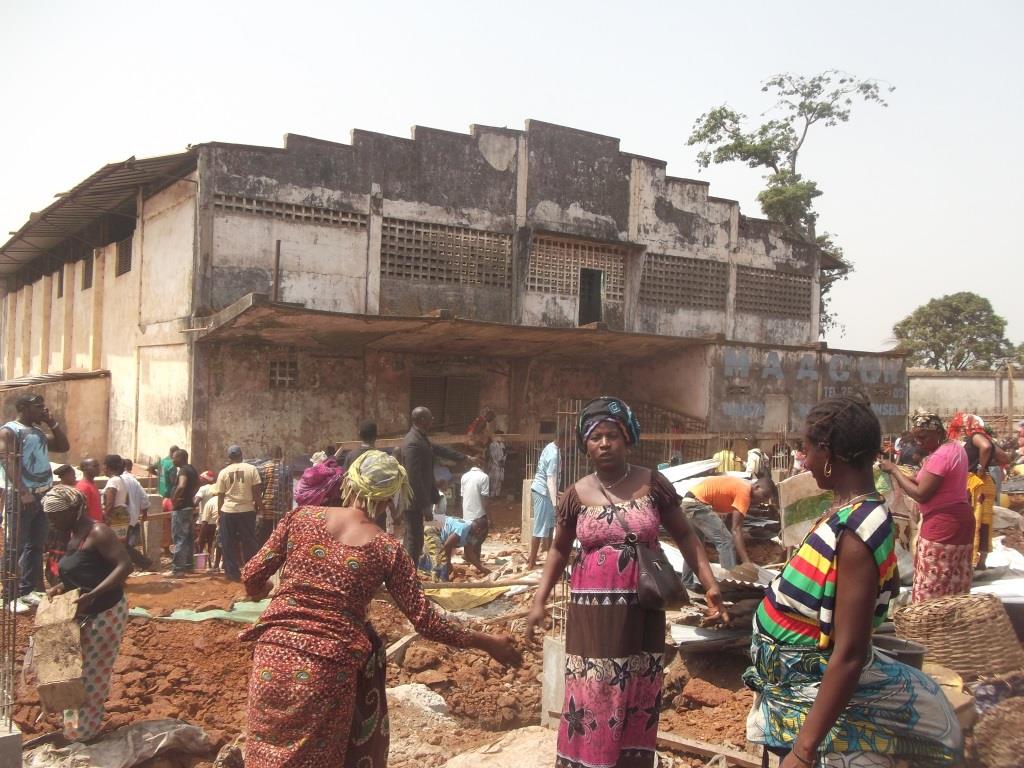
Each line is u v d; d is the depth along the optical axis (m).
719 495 7.71
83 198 20.00
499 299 20.64
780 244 25.44
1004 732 4.38
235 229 17.05
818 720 2.63
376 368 18.86
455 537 10.64
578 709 3.72
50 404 20.73
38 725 5.98
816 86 31.09
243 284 17.12
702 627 6.23
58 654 5.20
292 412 17.61
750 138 31.81
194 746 5.77
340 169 18.34
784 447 20.17
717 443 20.86
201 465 16.45
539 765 4.77
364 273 18.66
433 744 5.98
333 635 3.51
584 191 21.83
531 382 21.77
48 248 27.86
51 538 6.51
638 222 22.73
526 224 20.86
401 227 19.27
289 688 3.42
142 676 6.91
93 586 5.43
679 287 23.52
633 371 23.05
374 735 3.74
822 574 2.73
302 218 17.84
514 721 6.71
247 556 10.48
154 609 8.64
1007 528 10.29
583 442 3.94
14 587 5.31
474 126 20.22
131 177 18.03
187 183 17.14
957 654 5.08
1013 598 6.54
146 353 18.97
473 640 3.78
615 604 3.68
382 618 8.57
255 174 17.27
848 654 2.63
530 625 3.96
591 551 3.77
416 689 6.91
